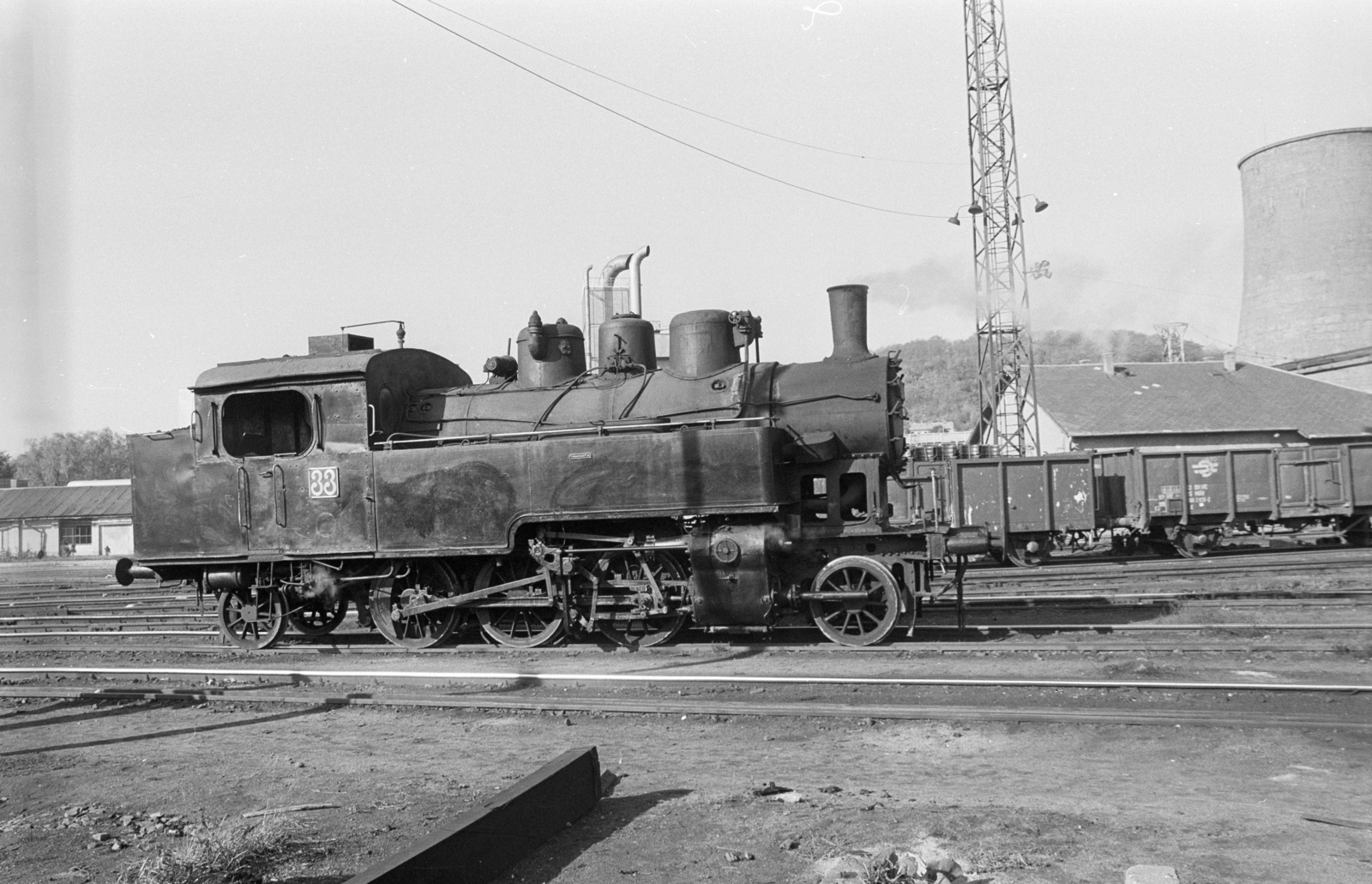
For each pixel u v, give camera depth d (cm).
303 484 1106
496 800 424
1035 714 654
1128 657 876
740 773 565
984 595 1417
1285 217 5075
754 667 898
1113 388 3816
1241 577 1586
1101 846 412
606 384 1124
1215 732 613
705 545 986
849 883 378
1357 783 508
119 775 612
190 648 1153
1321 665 816
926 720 671
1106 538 2712
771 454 977
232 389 1135
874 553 1030
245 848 436
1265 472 2161
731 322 1124
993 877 381
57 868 445
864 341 1109
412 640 1111
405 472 1071
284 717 776
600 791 505
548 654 1025
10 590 2434
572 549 1041
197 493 1146
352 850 446
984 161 3241
